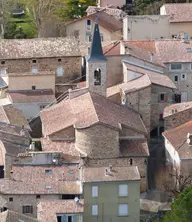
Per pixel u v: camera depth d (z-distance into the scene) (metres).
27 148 169.50
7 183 158.25
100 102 180.88
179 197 150.00
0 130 175.75
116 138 169.12
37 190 157.12
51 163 163.50
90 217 155.62
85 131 168.38
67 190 157.25
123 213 156.50
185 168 167.75
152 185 171.38
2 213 148.50
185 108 183.38
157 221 157.00
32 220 148.00
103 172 157.12
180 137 173.88
